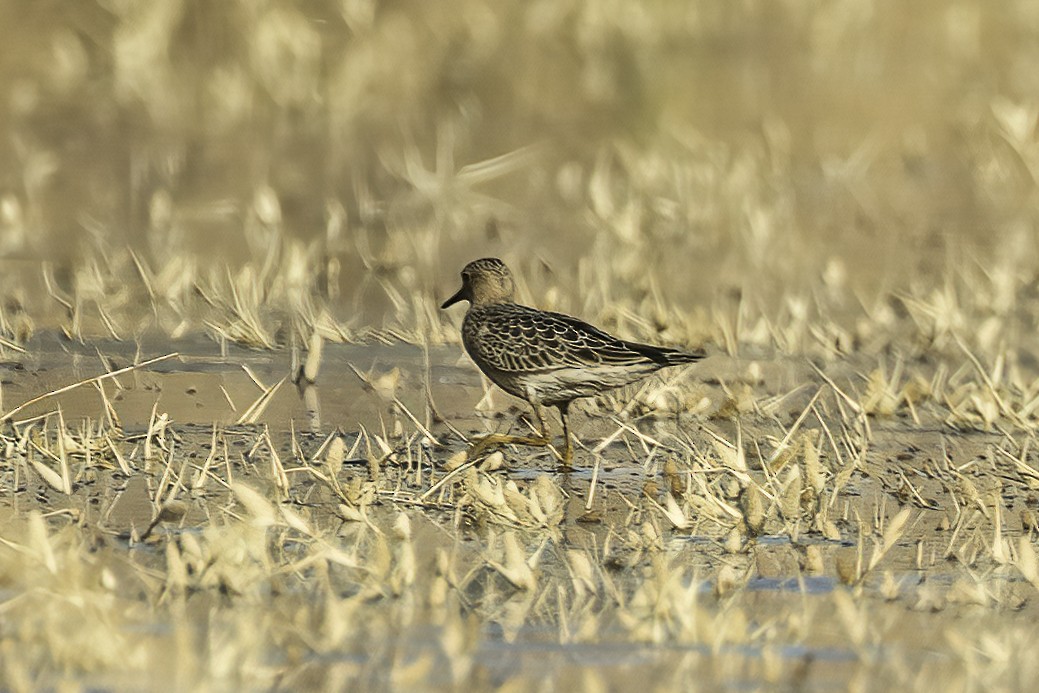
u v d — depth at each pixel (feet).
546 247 58.29
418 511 31.99
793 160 71.56
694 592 25.71
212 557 27.02
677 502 32.96
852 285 55.47
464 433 38.24
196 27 78.28
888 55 84.64
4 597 25.85
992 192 69.15
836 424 40.14
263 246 56.54
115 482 32.83
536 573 28.14
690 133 72.18
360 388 41.78
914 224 63.77
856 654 24.73
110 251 54.75
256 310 47.60
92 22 78.48
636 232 58.44
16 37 76.84
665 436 38.58
